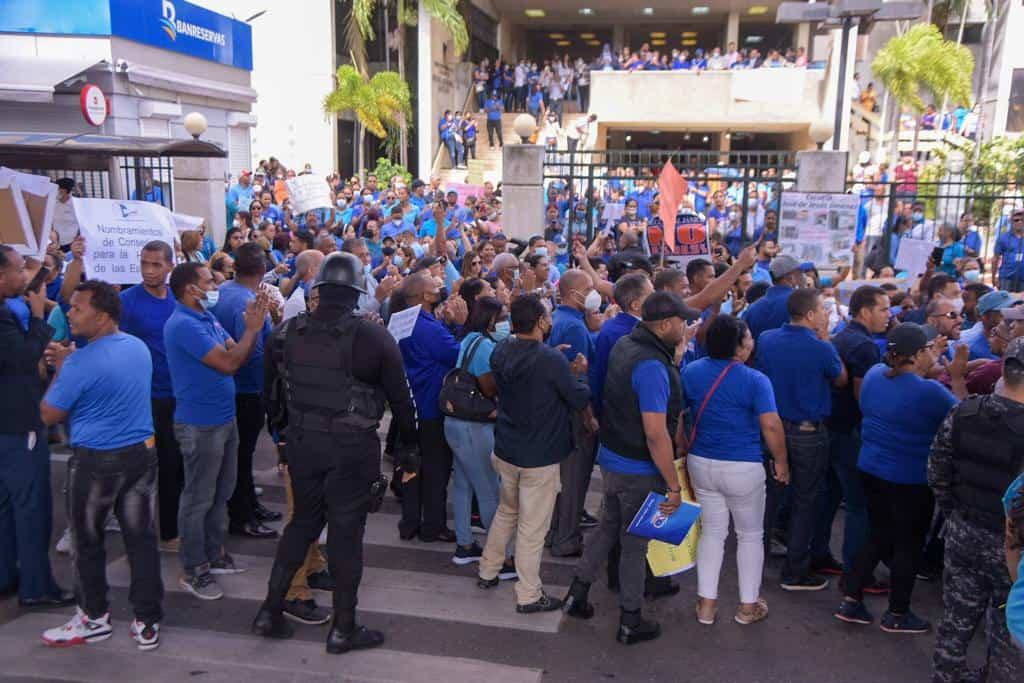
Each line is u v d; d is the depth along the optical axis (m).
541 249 7.94
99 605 4.32
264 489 6.65
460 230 12.22
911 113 26.52
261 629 4.38
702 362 4.54
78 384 4.02
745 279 7.17
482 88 28.80
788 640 4.52
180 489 5.50
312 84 23.95
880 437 4.43
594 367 5.20
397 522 6.15
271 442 7.82
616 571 5.07
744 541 4.59
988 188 16.28
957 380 4.73
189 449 4.71
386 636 4.48
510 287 6.84
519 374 4.52
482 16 31.50
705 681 4.11
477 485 5.25
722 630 4.62
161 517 5.52
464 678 4.07
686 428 4.61
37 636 4.39
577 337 5.28
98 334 4.12
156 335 5.25
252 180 16.19
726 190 14.19
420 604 4.86
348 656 4.26
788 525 5.58
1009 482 3.41
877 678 4.16
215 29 18.73
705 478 4.50
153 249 5.18
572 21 34.91
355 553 4.23
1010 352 3.43
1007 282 10.88
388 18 26.42
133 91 15.68
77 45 15.03
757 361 5.07
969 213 12.27
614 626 4.65
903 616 4.59
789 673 4.20
